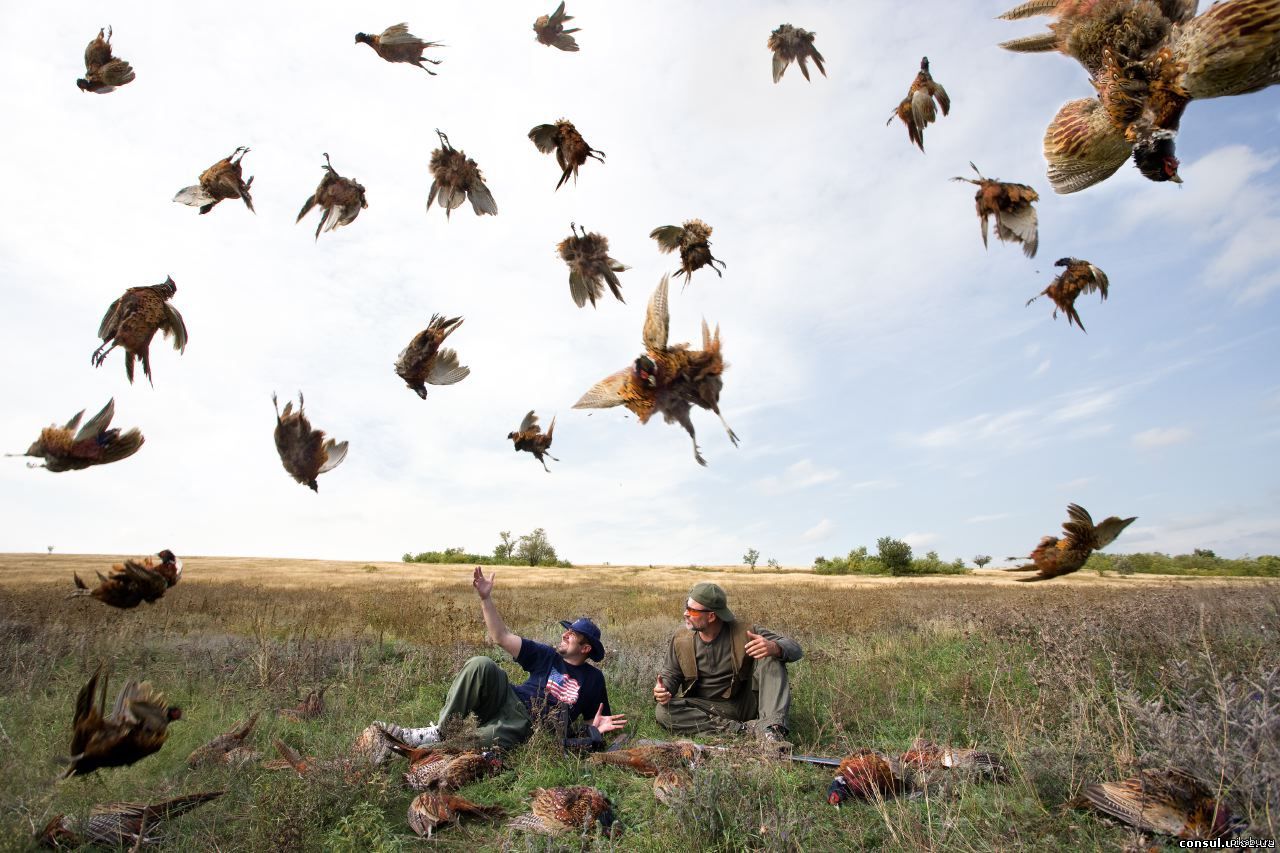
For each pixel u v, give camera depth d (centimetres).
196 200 427
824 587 3572
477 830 477
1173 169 232
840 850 428
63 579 3009
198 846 437
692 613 702
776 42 462
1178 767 418
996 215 340
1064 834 423
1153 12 236
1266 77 219
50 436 321
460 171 462
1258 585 2114
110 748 358
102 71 423
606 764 583
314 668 916
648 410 307
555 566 8381
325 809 482
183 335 357
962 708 693
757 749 566
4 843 418
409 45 411
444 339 409
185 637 1194
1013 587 3434
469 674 626
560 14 416
